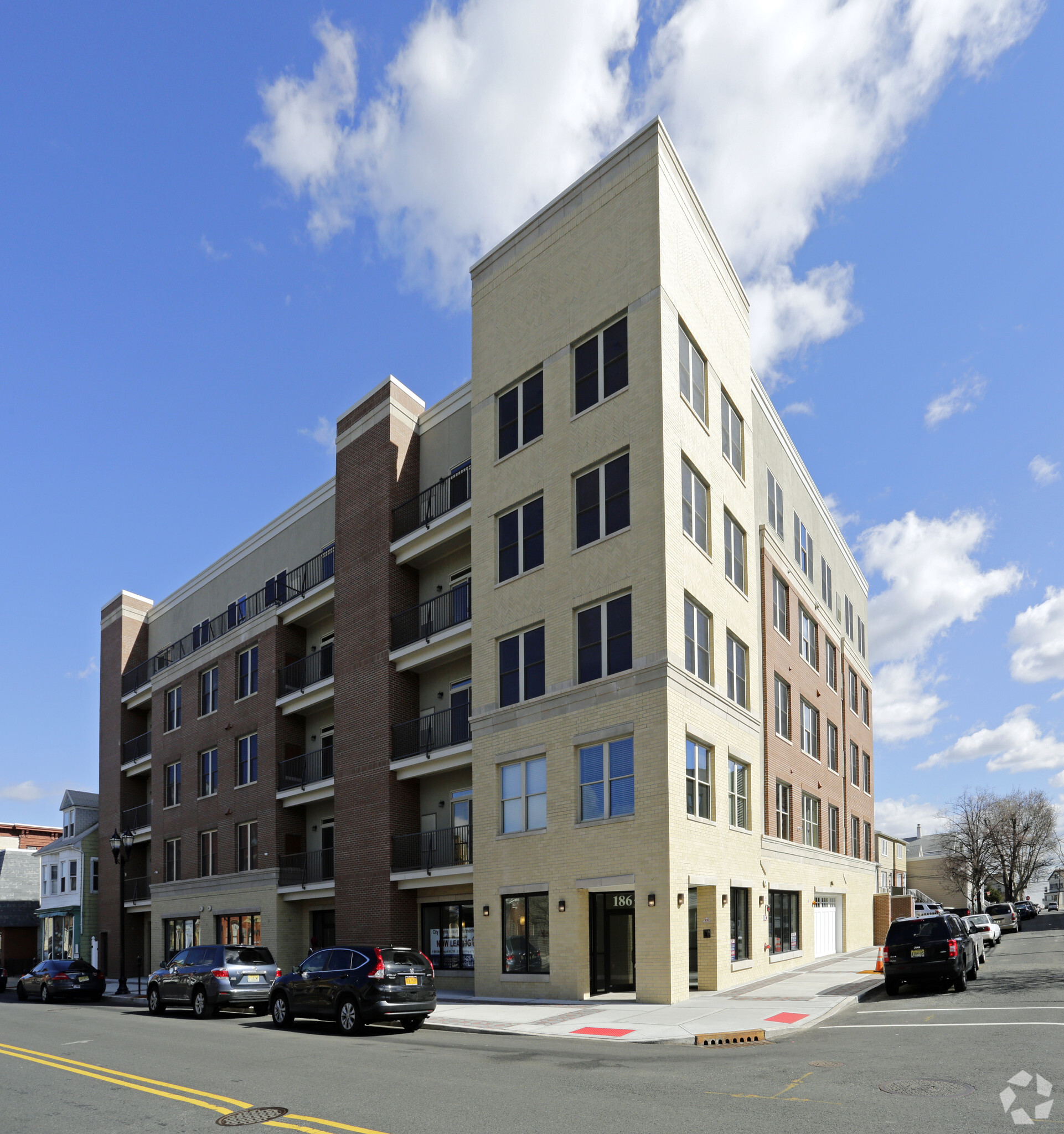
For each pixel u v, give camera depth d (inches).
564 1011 817.5
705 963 951.6
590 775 946.7
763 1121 370.0
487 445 1130.0
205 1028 820.0
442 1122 385.7
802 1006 775.7
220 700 1619.1
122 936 1446.9
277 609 1488.7
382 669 1234.0
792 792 1334.9
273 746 1457.9
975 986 899.4
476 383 1158.3
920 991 890.1
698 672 989.2
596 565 971.9
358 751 1250.6
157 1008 1008.2
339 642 1316.4
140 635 2037.4
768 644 1255.5
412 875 1127.0
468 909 1126.4
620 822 901.8
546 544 1030.4
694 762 951.6
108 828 1955.0
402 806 1196.5
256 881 1449.3
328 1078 506.0
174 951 1664.6
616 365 992.9
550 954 943.7
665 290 969.5
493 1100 427.2
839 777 1665.8
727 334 1164.5
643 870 874.1
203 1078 522.0
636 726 904.3
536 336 1088.8
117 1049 669.9
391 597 1245.7
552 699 988.6
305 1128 384.8
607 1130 364.2
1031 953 1382.9
